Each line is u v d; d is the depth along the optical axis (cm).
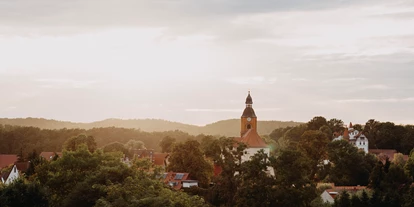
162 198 7738
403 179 15138
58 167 9969
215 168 18425
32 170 14450
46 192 8888
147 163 10206
